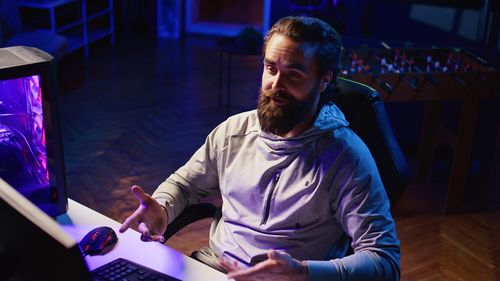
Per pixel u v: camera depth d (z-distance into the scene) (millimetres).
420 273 3025
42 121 1692
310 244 1772
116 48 6938
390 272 1621
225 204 1897
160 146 4414
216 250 1891
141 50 6922
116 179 3873
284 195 1756
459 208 3650
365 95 1927
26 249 1082
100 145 4363
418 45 4004
